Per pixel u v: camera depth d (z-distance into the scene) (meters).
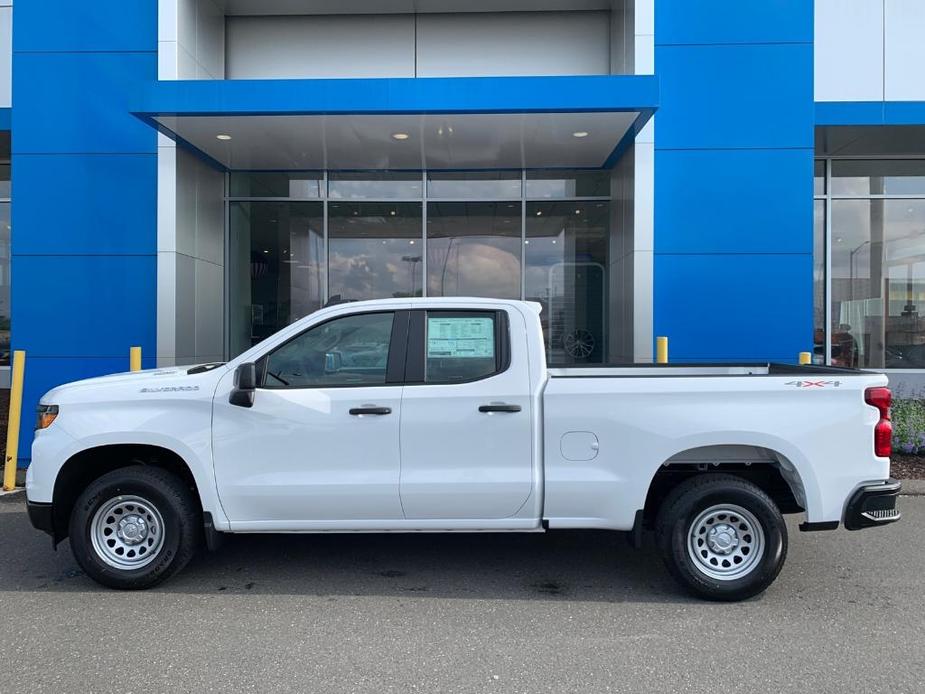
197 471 4.69
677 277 9.59
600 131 9.15
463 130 9.11
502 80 8.23
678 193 9.59
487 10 11.13
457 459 4.66
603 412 4.63
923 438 8.73
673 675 3.62
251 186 11.50
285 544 5.82
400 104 8.28
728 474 4.75
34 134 9.56
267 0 10.72
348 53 11.25
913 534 6.09
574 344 11.51
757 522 4.57
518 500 4.65
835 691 3.46
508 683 3.54
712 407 4.58
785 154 9.56
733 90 9.58
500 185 11.53
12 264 9.57
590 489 4.62
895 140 11.33
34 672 3.63
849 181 12.77
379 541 5.92
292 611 4.44
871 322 12.82
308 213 11.62
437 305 4.87
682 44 9.59
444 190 11.56
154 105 8.22
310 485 4.65
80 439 4.67
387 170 11.45
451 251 11.66
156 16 9.55
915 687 3.50
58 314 9.58
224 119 8.57
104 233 9.57
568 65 11.16
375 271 11.68
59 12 9.56
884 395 4.62
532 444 4.65
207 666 3.70
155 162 9.59
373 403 4.66
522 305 4.84
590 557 5.54
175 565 4.74
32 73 9.56
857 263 12.81
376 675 3.61
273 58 11.25
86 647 3.92
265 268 11.62
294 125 8.84
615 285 10.90
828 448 4.55
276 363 4.83
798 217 9.55
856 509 4.52
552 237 11.55
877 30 10.95
